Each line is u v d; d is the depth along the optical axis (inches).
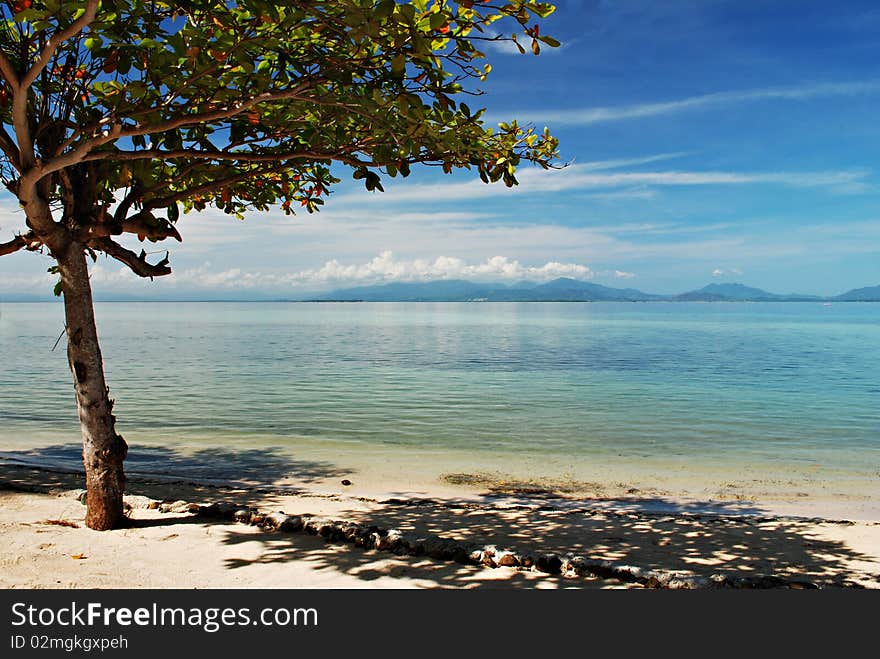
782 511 437.4
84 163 311.9
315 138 306.8
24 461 560.7
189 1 234.4
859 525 392.2
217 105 275.0
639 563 306.7
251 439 677.9
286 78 267.0
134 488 456.4
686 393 1043.9
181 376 1251.8
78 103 292.7
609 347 2170.3
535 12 224.7
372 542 301.3
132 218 303.1
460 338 2699.3
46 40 259.0
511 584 259.4
